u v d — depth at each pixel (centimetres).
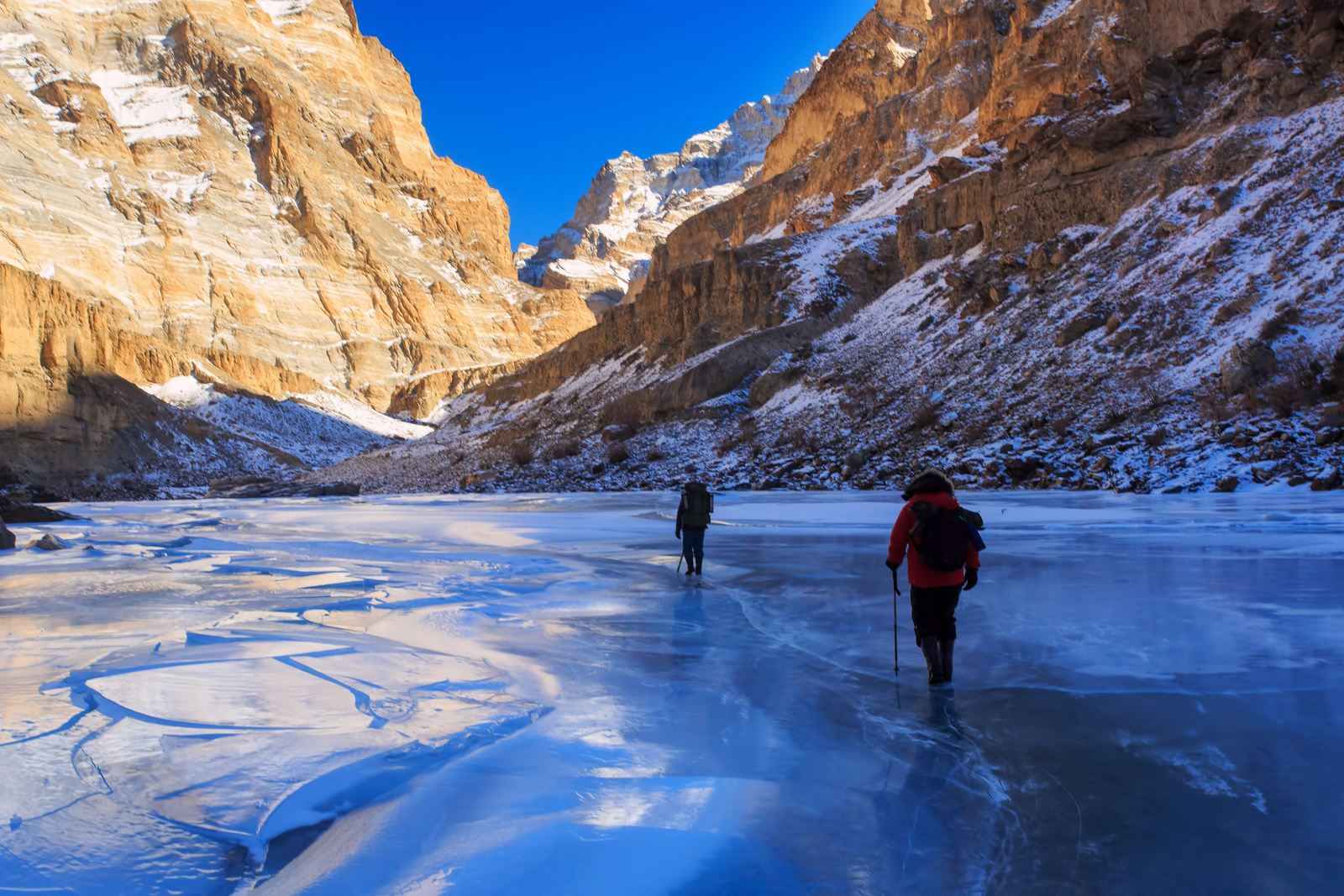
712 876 260
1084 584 852
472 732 390
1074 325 3353
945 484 529
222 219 11994
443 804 307
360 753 350
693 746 388
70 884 235
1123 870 267
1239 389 2481
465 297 14850
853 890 254
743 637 652
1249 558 1023
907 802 323
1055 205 4288
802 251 6184
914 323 4622
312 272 12369
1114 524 1480
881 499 2516
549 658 577
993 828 300
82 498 6138
